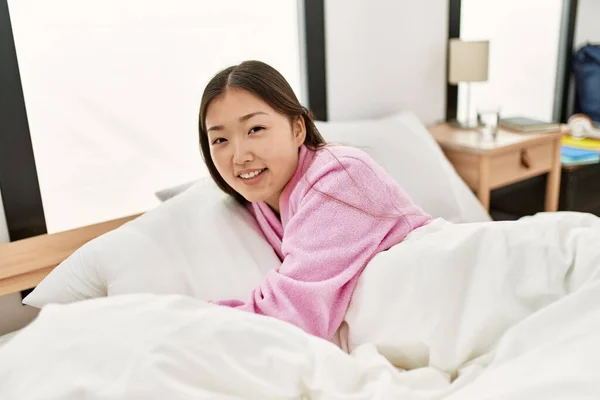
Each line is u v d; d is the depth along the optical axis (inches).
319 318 38.1
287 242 41.7
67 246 53.5
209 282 44.3
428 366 36.7
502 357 32.7
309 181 42.8
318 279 39.2
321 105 79.4
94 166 63.4
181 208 48.3
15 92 55.5
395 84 87.4
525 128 85.8
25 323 58.3
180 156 69.4
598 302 32.2
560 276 35.9
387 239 41.4
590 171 96.1
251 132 42.0
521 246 37.3
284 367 29.1
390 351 37.6
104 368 26.5
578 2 114.0
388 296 37.5
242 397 28.1
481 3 98.2
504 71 106.5
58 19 58.1
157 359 26.7
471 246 37.9
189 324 29.3
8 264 49.9
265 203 48.8
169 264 44.0
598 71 114.1
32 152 57.6
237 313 31.8
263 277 45.5
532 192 98.9
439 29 90.5
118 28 61.9
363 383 32.8
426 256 37.5
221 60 70.5
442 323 36.1
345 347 40.3
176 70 67.0
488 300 35.8
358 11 79.9
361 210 40.8
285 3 74.4
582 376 26.7
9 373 26.4
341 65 80.3
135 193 66.9
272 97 42.3
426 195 69.1
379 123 74.5
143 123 65.8
